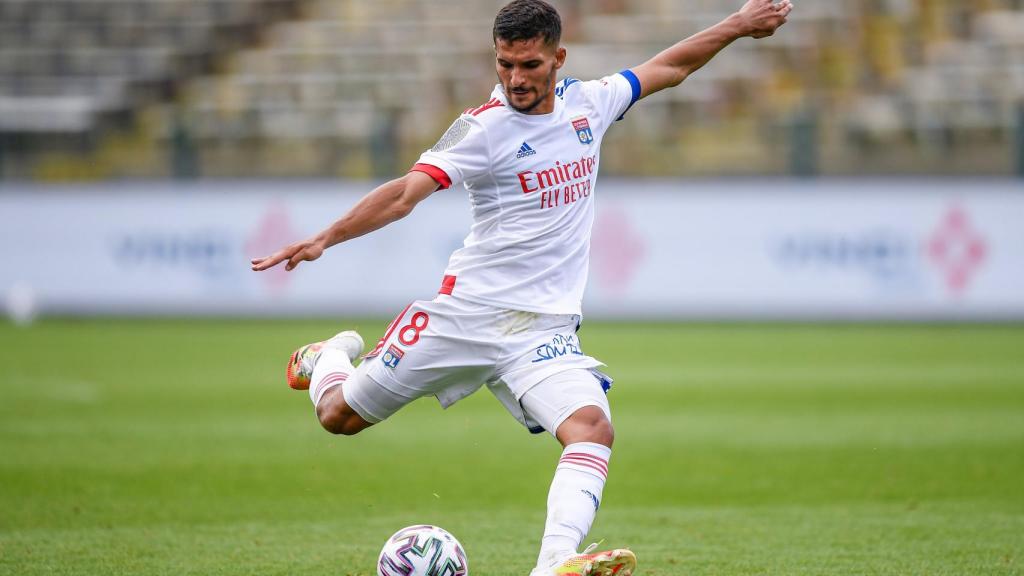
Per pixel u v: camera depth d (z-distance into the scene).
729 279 59.03
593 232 60.19
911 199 58.16
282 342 52.28
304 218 60.88
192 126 76.00
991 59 75.25
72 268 62.00
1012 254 57.72
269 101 77.62
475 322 15.86
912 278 58.16
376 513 22.78
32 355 48.31
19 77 80.06
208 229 61.41
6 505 23.08
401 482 25.86
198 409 35.59
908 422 33.28
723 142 71.56
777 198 58.81
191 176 65.50
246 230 61.12
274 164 72.38
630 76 17.12
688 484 25.59
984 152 67.88
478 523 21.97
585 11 78.25
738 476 26.31
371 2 81.31
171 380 41.53
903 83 74.31
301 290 61.03
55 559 18.80
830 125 71.25
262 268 14.66
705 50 17.69
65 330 57.38
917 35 76.00
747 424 33.22
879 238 58.31
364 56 78.75
